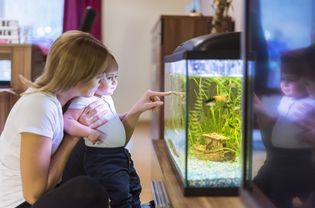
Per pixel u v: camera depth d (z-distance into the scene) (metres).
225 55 1.08
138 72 5.04
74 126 1.31
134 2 4.96
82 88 1.25
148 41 5.00
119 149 1.49
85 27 2.27
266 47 0.79
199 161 1.14
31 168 1.13
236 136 1.13
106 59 1.25
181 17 2.84
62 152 1.26
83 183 1.17
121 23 4.98
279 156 0.76
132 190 1.55
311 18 0.63
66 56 1.18
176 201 1.09
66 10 4.80
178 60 1.23
